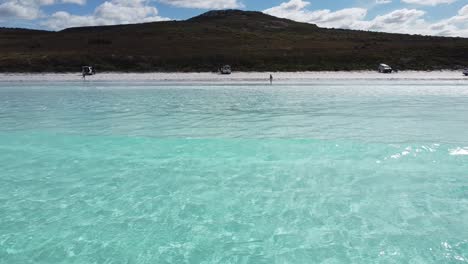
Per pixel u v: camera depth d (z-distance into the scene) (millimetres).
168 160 8117
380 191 6215
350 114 14039
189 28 79125
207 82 31125
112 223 5234
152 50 52562
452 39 68438
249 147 9047
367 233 4848
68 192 6383
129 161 8078
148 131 11086
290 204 5777
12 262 4301
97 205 5840
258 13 127000
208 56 46688
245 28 89312
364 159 7930
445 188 6309
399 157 8055
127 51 51094
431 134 10266
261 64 44750
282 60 46594
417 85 26812
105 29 92438
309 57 47844
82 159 8266
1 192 6402
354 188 6371
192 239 4781
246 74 39062
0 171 7488
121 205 5828
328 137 9992
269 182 6723
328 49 53906
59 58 43562
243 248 4559
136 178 7035
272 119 13117
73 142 9750
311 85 27469
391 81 31297
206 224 5180
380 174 7012
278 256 4367
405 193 6129
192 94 21609
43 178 7074
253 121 12742
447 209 5508
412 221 5152
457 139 9586
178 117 13695
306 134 10422
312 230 4961
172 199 6043
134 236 4875
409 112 14375
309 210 5555
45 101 18656
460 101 17562
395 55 48688
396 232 4863
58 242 4738
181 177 7066
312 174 7086
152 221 5285
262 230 4996
